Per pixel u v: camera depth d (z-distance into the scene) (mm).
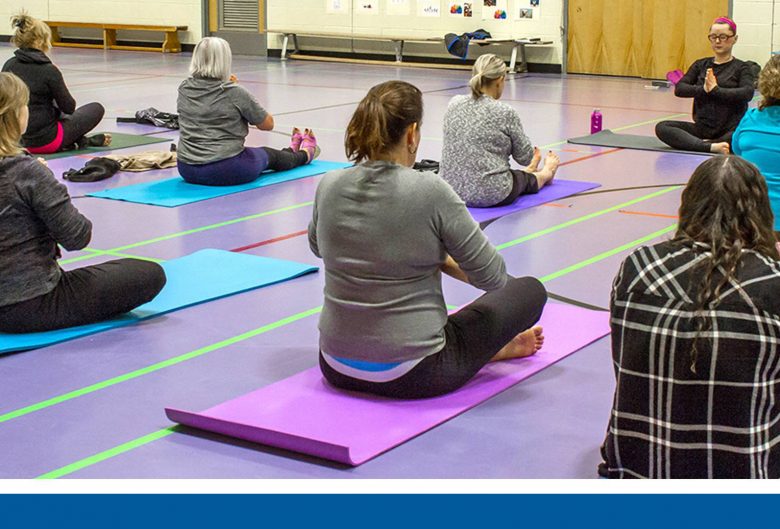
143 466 2869
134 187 6816
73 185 6906
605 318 4141
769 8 12789
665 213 6062
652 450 2445
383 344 3176
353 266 3150
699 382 2361
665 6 13703
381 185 3102
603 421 3166
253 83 13125
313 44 16984
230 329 4043
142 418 3209
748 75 8172
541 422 3150
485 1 15141
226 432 3053
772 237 2398
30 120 7770
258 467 2859
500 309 3404
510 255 5129
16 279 3865
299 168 7543
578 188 6766
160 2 17922
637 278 2436
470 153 6133
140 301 4125
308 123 9727
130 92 11930
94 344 3859
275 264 4914
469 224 3154
